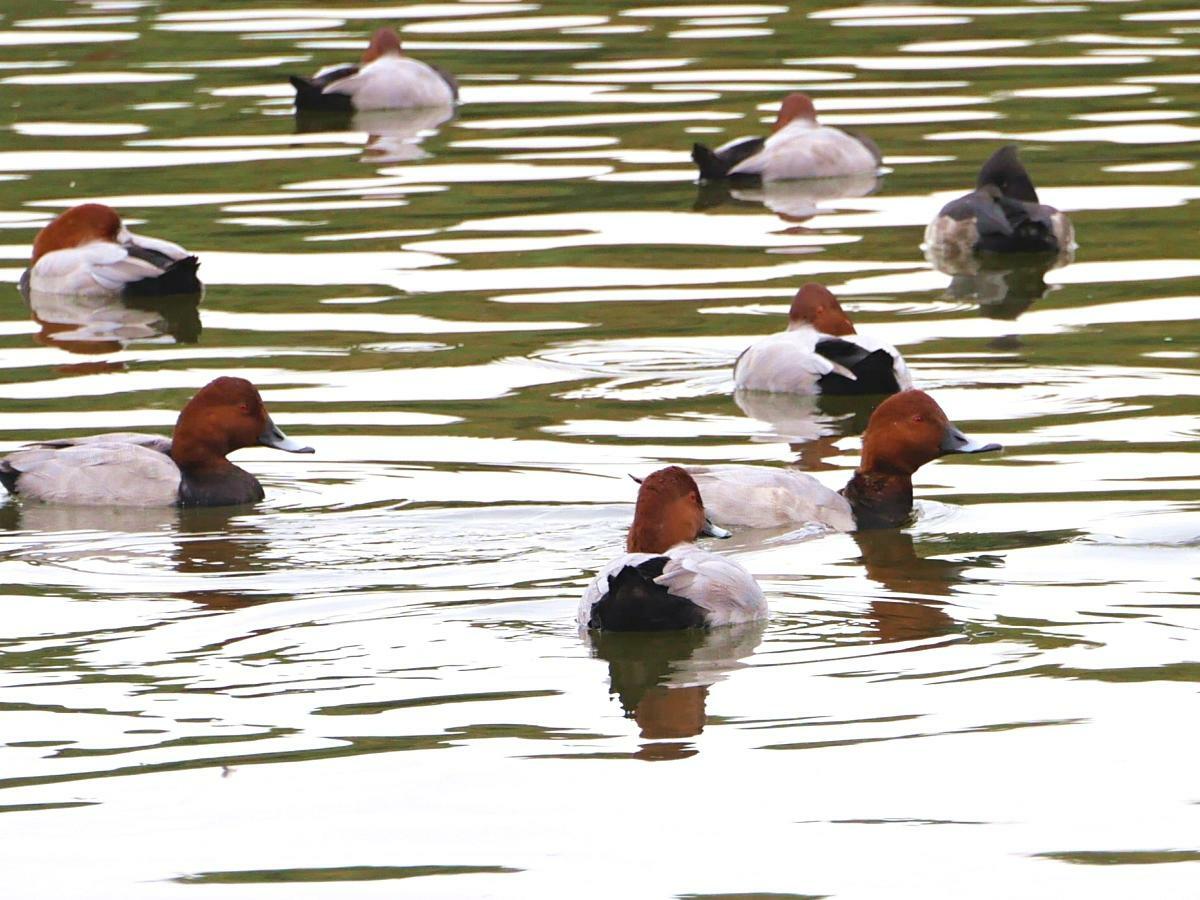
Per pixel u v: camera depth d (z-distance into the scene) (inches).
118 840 348.2
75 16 1541.6
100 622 450.6
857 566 498.3
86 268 840.9
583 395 674.8
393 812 357.4
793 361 676.7
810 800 360.8
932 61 1334.9
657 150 1099.3
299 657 427.5
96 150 1107.3
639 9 1573.6
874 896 327.3
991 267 864.3
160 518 546.9
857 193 1016.2
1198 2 1541.6
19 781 369.7
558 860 339.9
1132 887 329.1
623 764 375.2
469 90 1278.3
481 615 454.3
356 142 1133.7
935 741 383.6
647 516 469.7
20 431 635.5
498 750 381.4
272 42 1438.2
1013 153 935.7
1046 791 362.6
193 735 388.5
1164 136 1101.7
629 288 823.7
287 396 676.1
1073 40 1400.1
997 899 326.0
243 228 938.1
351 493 564.7
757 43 1418.6
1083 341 732.7
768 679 415.2
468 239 909.8
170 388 689.6
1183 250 877.2
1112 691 405.4
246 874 336.5
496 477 577.6
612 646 433.4
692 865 338.0
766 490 533.6
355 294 818.8
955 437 544.4
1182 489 554.6
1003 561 496.7
